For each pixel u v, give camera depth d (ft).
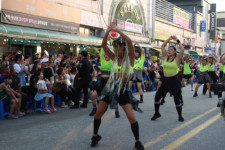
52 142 13.46
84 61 24.45
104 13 71.72
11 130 16.03
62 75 25.76
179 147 12.69
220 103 13.52
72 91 27.73
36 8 50.62
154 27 98.68
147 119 19.39
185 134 15.11
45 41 51.78
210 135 14.93
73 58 38.01
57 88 25.38
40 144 13.11
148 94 36.81
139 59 28.19
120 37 12.03
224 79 25.57
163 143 13.32
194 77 65.31
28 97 26.27
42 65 24.94
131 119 11.88
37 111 23.02
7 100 19.70
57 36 53.11
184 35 129.59
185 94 37.78
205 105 26.63
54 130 16.02
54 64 31.83
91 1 66.39
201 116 20.58
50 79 25.38
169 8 112.06
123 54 11.89
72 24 59.72
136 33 88.48
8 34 42.73
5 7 44.65
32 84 24.22
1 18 43.57
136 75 28.09
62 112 22.62
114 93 11.67
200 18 153.99
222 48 42.63
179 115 18.89
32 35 47.32
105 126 17.03
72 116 20.74
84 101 25.23
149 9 95.20
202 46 156.66
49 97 22.59
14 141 13.64
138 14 88.74
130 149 12.27
